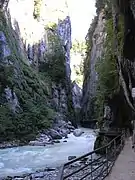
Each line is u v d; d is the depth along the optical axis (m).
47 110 39.91
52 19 64.62
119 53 16.44
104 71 22.33
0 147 26.95
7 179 14.25
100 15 55.34
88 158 18.00
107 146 10.41
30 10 60.06
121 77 17.83
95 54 56.25
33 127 34.06
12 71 37.81
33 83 43.75
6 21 44.34
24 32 55.56
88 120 58.59
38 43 56.97
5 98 34.44
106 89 22.17
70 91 58.59
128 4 11.59
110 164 11.04
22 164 18.56
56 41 59.59
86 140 33.12
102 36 50.22
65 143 30.23
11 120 32.50
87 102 61.75
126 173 9.80
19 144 29.17
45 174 15.14
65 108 52.94
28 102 38.09
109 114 22.14
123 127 22.22
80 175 12.94
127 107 21.27
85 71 69.38
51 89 52.00
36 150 25.03
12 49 42.47
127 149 16.11
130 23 12.30
